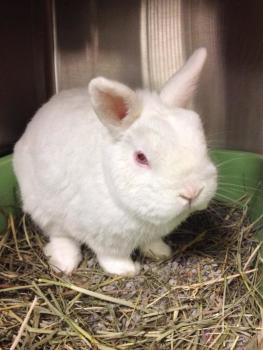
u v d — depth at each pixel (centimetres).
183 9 47
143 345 35
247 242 43
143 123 33
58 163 37
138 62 50
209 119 49
